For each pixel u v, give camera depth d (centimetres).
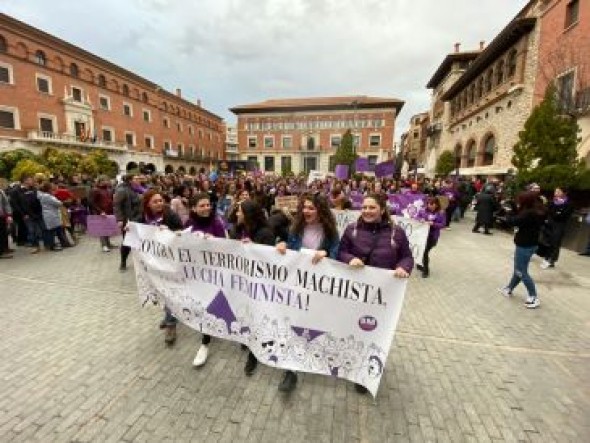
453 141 3544
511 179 1455
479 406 294
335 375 288
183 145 5606
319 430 262
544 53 1825
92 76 3694
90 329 418
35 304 493
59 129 3303
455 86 3344
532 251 514
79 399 290
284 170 5622
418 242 661
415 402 297
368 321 272
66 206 918
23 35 2941
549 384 328
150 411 278
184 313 352
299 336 294
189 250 338
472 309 513
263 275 301
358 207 1069
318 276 281
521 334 434
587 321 478
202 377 326
